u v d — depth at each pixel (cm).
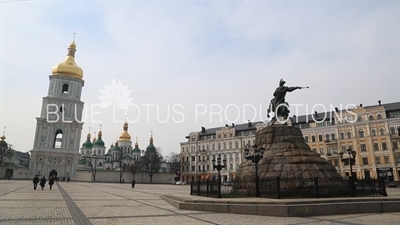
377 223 1190
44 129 8844
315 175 1989
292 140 2289
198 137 10306
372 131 6844
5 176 7994
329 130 7444
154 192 3484
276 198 1752
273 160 2158
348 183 1967
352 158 2697
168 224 1156
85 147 12925
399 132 6394
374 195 1939
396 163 6394
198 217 1359
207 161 9756
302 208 1426
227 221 1245
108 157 12838
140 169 10231
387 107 7044
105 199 2348
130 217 1335
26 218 1268
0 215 1333
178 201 1822
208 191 2083
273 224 1172
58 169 8662
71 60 9838
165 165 12331
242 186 2214
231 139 9338
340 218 1335
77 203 1969
